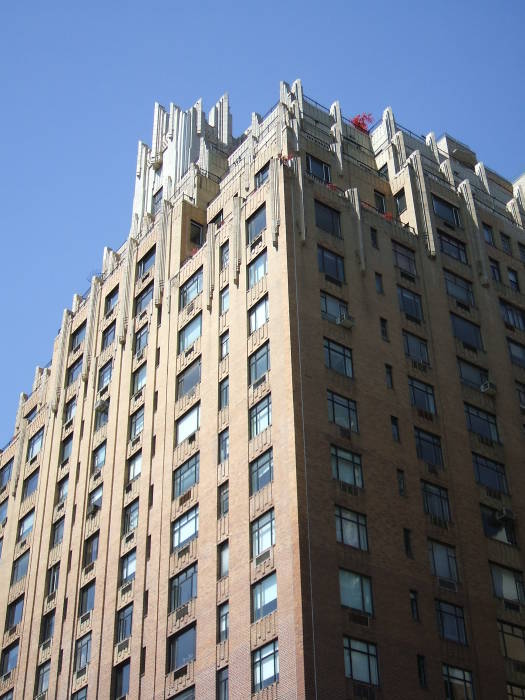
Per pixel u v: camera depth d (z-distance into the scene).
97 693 57.09
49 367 85.12
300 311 57.09
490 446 60.59
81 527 67.12
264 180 68.94
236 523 52.97
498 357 66.06
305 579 46.78
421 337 62.44
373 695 45.41
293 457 50.78
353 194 65.69
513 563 56.19
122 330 73.44
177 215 74.44
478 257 70.44
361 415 55.22
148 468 63.16
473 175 81.56
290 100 76.56
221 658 49.62
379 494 52.75
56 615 64.94
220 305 63.75
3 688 65.88
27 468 78.75
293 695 43.94
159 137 92.56
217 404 59.41
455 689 48.75
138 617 57.25
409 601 50.03
